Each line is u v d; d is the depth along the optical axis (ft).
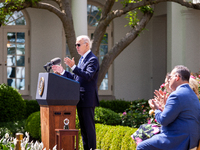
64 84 17.33
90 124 19.22
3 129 37.68
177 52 49.21
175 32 49.24
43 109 17.94
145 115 31.78
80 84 19.36
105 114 31.81
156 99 16.43
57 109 17.33
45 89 17.15
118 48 39.68
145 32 61.72
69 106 17.56
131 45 61.46
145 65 61.72
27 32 57.82
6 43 57.06
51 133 17.15
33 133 36.22
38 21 57.88
